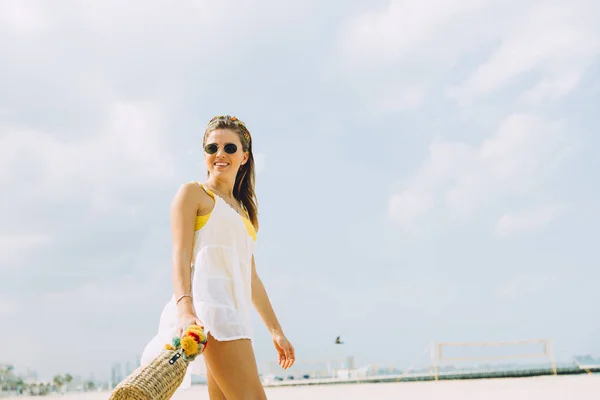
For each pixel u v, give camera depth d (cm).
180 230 298
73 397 1474
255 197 360
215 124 341
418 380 2030
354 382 2158
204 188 314
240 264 313
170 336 286
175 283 286
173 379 236
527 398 806
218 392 317
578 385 1076
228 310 289
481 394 922
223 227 307
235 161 338
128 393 220
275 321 360
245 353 284
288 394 1245
